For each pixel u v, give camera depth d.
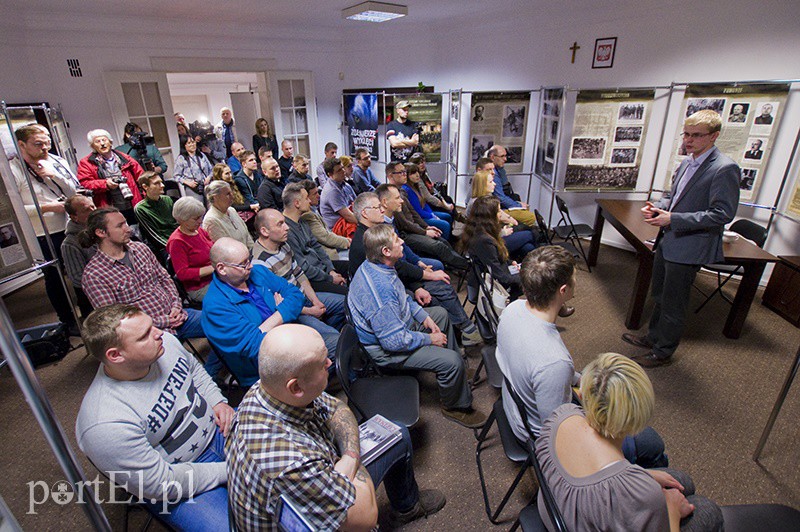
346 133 7.17
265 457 1.05
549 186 4.91
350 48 6.89
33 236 2.31
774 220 3.78
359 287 2.07
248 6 4.55
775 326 3.20
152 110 5.40
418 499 1.77
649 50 4.31
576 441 1.11
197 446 1.50
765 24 3.57
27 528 1.77
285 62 6.47
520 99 5.32
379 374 2.16
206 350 3.07
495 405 1.86
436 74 6.55
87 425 1.27
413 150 6.11
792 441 2.15
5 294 4.02
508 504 1.85
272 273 2.42
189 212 2.77
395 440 1.57
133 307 1.35
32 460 2.13
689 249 2.45
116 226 2.29
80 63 4.76
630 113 4.30
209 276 2.94
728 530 1.30
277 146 6.67
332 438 1.31
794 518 1.33
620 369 1.05
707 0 3.83
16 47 4.25
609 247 5.06
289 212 2.91
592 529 1.03
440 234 3.89
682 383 2.60
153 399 1.39
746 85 3.63
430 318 2.36
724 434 2.21
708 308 3.49
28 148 3.09
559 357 1.42
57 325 2.99
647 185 4.64
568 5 4.62
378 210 2.67
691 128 2.34
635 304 3.16
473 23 5.71
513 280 2.79
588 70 4.82
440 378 2.14
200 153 5.49
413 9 4.97
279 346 1.06
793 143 3.54
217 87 10.13
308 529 1.02
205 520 1.31
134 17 4.90
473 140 5.55
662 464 1.66
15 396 2.63
